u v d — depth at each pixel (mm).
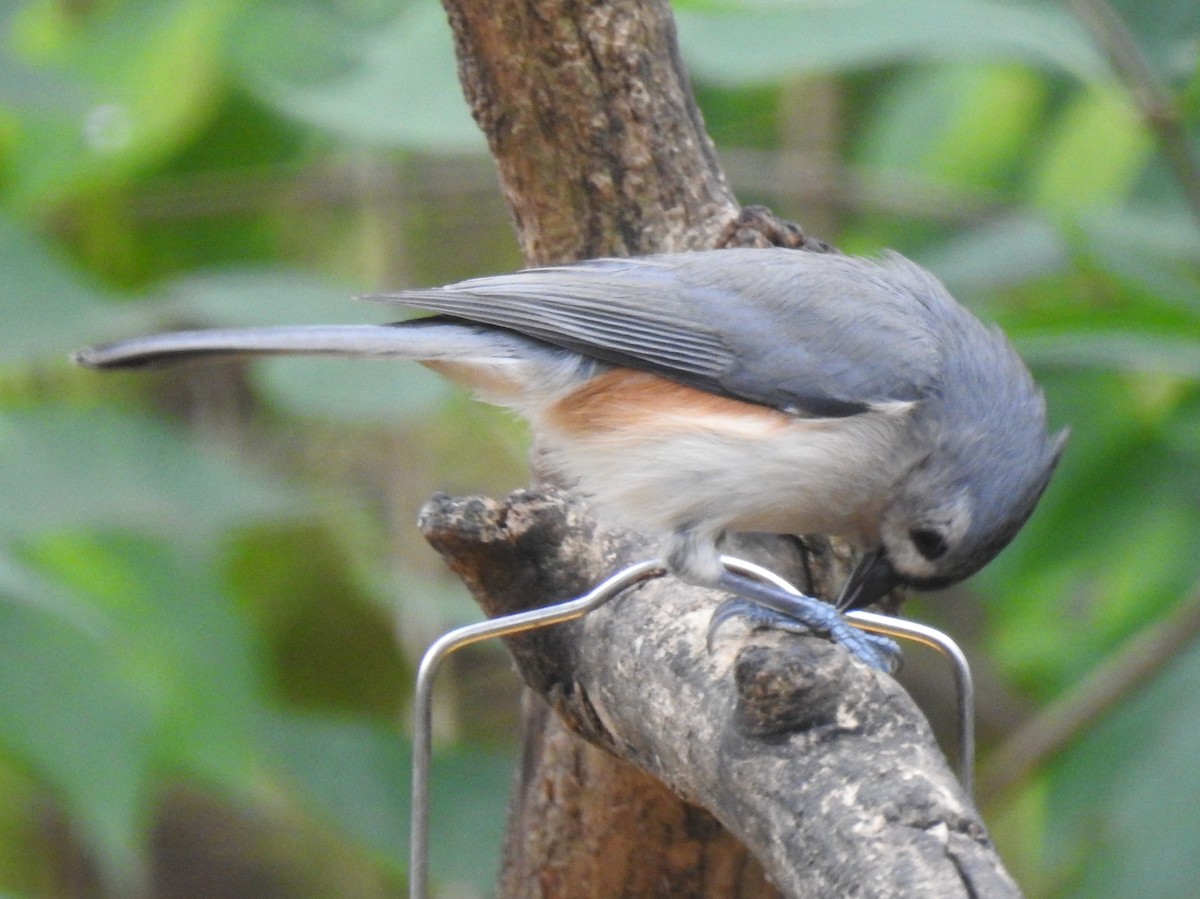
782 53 9234
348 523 11500
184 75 11008
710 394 7520
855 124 13797
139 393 12312
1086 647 11258
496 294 7652
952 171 12641
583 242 8062
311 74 11086
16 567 9008
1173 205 11750
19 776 11258
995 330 7758
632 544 7184
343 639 11594
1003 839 12367
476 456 12422
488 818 9750
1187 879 9148
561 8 7461
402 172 12711
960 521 7234
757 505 7258
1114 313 9352
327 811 9688
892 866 4496
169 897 12805
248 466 10555
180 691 9414
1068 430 7676
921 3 9531
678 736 5770
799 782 4883
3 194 10922
